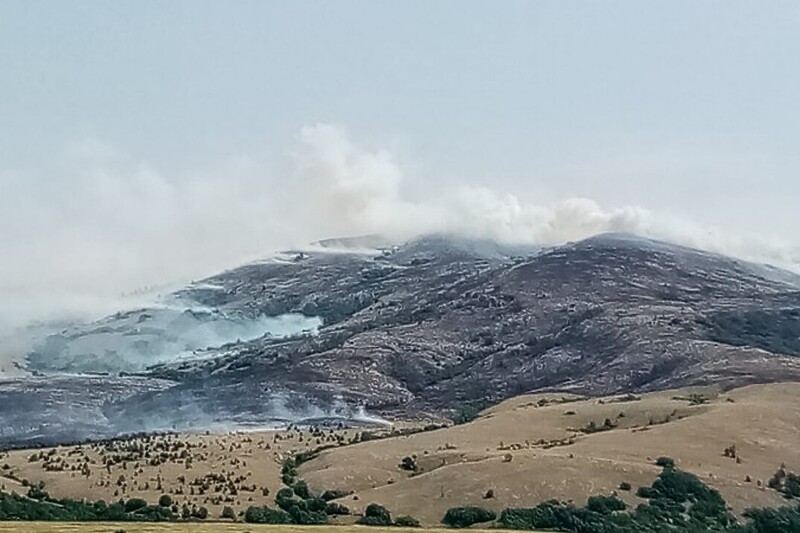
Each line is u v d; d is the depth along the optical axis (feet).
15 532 575.79
